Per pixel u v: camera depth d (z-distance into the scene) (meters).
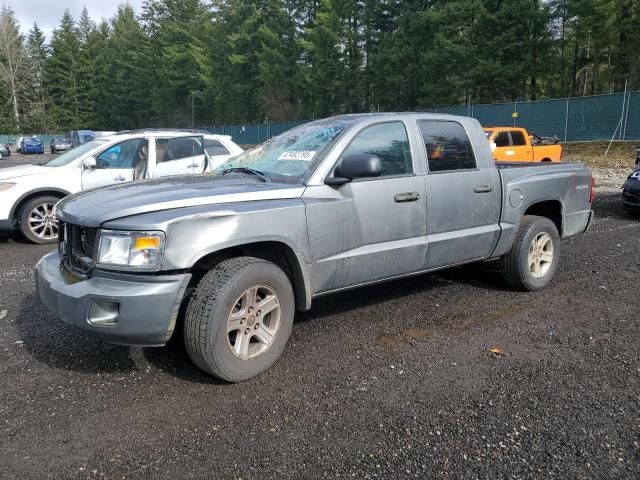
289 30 47.53
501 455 2.57
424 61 35.97
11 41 74.56
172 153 8.84
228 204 3.29
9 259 6.93
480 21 32.53
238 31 51.25
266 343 3.45
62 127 78.69
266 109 48.84
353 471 2.46
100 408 3.04
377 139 4.08
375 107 43.25
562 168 5.57
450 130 4.61
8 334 4.16
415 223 4.19
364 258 3.90
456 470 2.46
